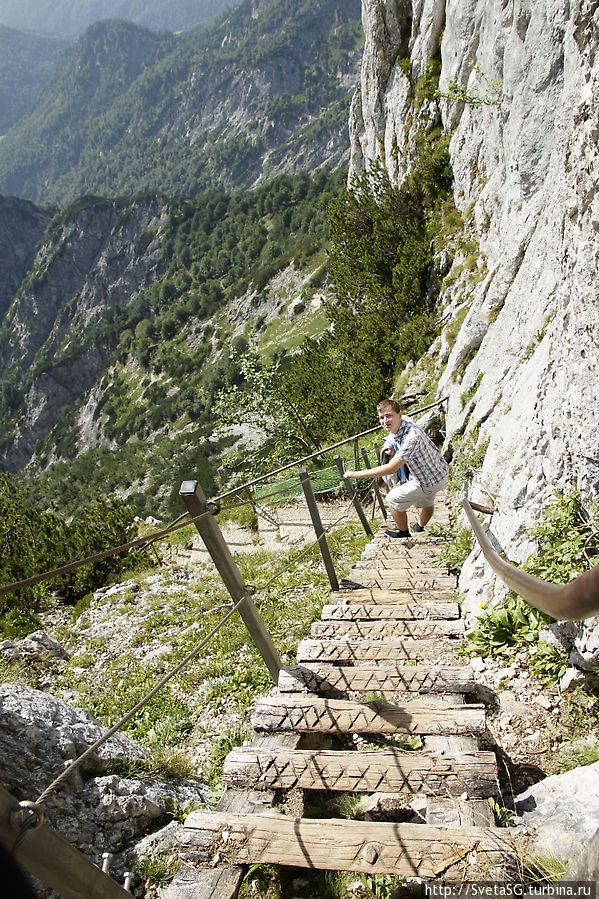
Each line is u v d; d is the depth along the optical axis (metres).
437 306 18.30
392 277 21.58
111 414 199.38
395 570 6.61
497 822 2.90
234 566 4.12
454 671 4.05
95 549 16.59
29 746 3.63
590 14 4.28
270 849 2.84
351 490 9.52
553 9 9.71
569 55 5.43
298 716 3.74
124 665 7.96
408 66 23.72
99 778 3.73
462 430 10.29
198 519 3.80
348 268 23.64
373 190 23.92
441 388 12.61
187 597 10.95
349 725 3.62
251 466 23.08
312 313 154.62
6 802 1.72
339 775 3.22
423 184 20.91
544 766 3.54
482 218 16.38
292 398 21.98
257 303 180.62
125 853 3.41
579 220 4.41
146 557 17.05
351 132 32.66
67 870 1.97
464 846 2.68
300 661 4.59
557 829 2.64
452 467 8.69
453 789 3.04
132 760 4.12
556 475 4.59
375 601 5.75
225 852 2.87
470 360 11.56
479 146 16.94
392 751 3.42
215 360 174.50
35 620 11.70
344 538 10.50
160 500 105.12
